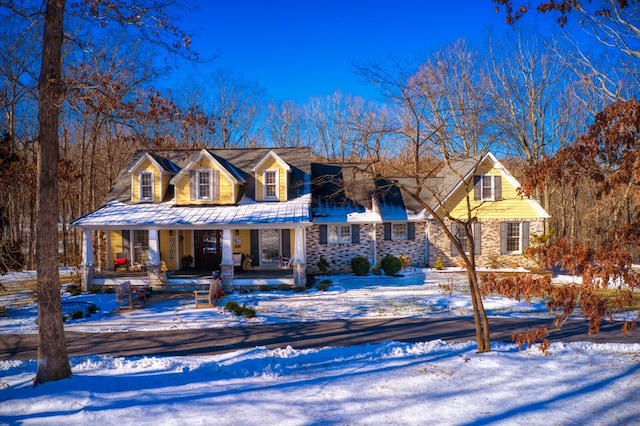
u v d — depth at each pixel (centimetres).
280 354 1115
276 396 820
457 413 734
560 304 796
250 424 701
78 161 3569
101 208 2381
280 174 2439
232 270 2133
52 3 893
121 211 2312
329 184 2730
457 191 2630
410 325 1448
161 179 2439
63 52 1492
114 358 1091
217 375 958
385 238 2664
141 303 1892
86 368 1017
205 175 2400
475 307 1104
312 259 2594
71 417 737
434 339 1277
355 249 2602
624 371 926
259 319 1556
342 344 1245
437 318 1538
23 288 2289
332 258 2595
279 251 2517
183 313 1688
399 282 2291
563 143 3459
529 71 3344
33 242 2934
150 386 884
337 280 2366
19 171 1467
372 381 894
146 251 2475
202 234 2570
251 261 2503
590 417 714
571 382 865
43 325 920
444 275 2447
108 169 3547
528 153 3188
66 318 1611
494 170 2636
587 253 728
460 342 1220
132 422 715
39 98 893
